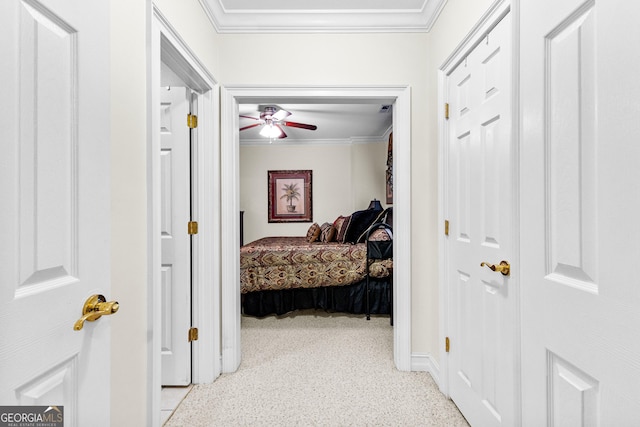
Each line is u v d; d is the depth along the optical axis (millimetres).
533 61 980
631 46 662
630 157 668
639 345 650
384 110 4043
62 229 693
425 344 2145
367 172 5453
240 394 1868
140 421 1174
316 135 5367
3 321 566
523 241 1042
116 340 1041
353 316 3393
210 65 1992
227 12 2041
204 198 1980
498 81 1295
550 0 899
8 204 577
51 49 662
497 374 1302
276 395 1857
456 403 1717
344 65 2141
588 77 782
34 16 624
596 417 761
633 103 660
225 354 2125
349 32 2137
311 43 2137
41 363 637
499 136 1291
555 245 904
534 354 987
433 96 2041
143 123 1201
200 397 1837
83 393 749
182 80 1848
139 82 1177
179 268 1937
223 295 2117
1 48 560
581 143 804
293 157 5703
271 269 3348
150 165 1235
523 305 1045
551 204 920
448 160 1833
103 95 818
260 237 5711
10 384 579
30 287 619
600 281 744
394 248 2205
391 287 3154
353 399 1815
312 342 2666
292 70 2131
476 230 1487
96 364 792
